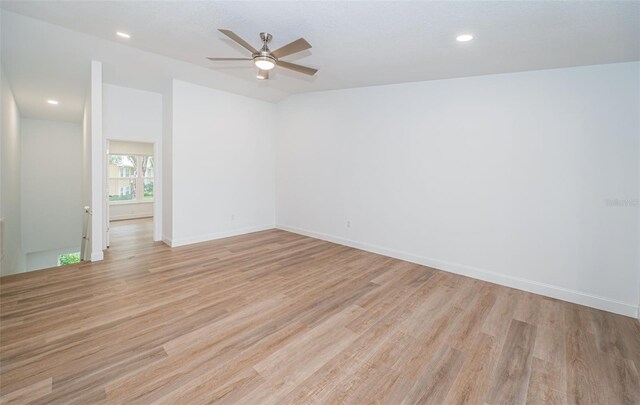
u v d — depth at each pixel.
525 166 3.38
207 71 4.41
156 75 4.46
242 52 3.54
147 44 3.33
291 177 6.09
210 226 5.39
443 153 3.98
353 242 5.09
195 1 2.38
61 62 3.79
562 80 3.13
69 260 7.48
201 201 5.22
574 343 2.39
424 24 2.47
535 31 2.41
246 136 5.84
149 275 3.64
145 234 5.94
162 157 5.18
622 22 2.18
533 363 2.14
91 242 4.15
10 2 2.50
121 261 4.14
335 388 1.85
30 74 4.09
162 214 5.27
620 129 2.87
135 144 8.24
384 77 4.07
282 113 6.18
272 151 6.37
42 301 2.87
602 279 3.00
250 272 3.84
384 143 4.58
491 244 3.66
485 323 2.68
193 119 4.98
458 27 2.47
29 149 6.52
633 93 2.79
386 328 2.56
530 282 3.40
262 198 6.25
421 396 1.80
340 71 3.85
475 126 3.70
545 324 2.68
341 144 5.16
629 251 2.88
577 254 3.12
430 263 4.18
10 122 4.52
